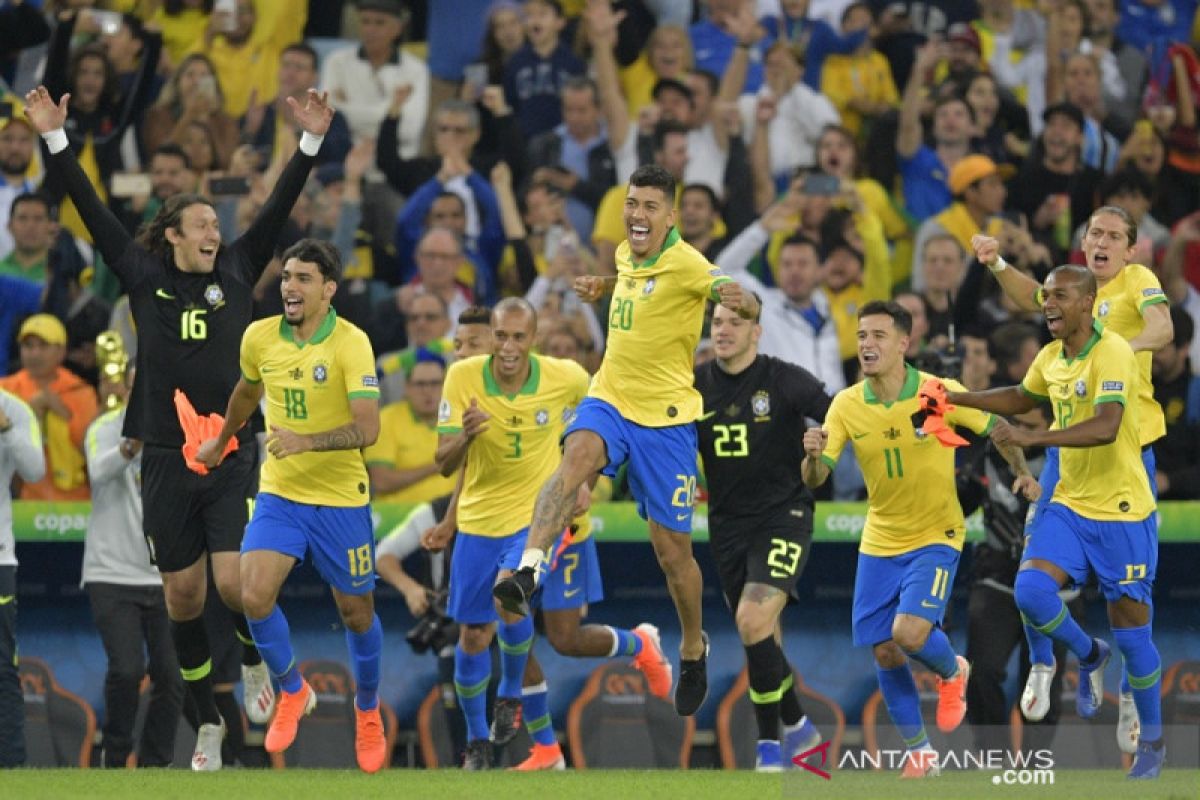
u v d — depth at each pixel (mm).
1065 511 26891
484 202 43500
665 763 39000
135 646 34469
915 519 28406
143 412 27531
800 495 30453
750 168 44469
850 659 40156
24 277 41938
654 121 44062
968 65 45688
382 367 41062
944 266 42312
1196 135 46156
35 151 44062
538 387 31188
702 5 45969
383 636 39562
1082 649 27453
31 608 39344
